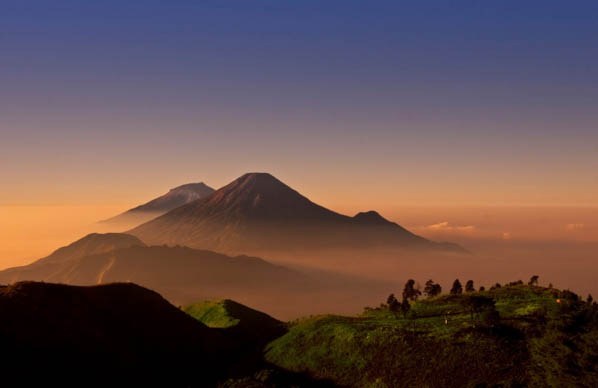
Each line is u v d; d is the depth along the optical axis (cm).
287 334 9375
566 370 5612
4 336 6956
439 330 7794
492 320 7588
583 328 6200
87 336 7750
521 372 6312
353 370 7194
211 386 7556
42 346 7088
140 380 7462
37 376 6569
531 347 6675
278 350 8544
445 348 7106
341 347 7838
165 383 7675
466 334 7450
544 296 10050
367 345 7656
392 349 7381
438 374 6606
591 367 5503
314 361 7738
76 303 8544
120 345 8044
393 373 6875
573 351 5716
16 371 6488
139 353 8175
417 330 7906
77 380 6825
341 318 9706
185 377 8025
